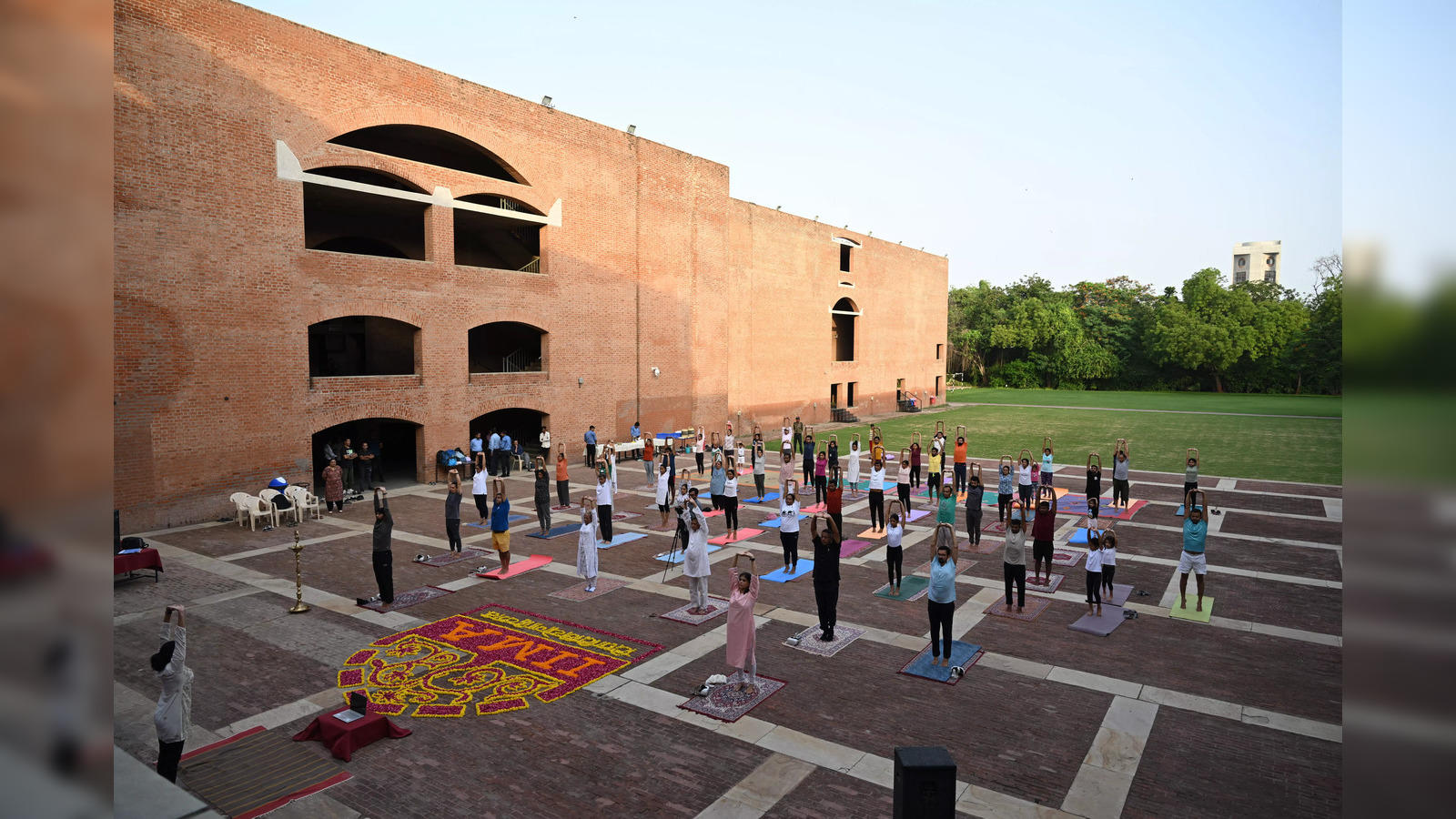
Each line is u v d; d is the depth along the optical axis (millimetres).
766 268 44375
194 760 9445
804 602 15195
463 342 27688
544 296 30484
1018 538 14375
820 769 9367
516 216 29219
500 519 16453
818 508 22047
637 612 14555
